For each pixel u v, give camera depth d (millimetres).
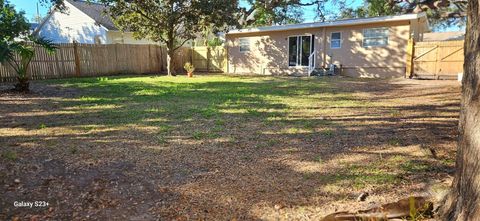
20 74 9312
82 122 5523
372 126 5207
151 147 4078
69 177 3084
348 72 16531
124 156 3717
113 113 6348
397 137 4500
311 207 2521
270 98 8531
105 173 3199
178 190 2844
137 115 6145
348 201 2600
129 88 10578
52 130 4945
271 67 19188
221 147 4098
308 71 17344
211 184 2967
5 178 3004
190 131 4902
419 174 3133
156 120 5703
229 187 2902
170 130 4961
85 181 3002
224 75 17688
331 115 6188
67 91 9727
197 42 28062
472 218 1771
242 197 2707
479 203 1729
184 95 9047
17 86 9297
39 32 22609
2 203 2539
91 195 2729
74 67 15141
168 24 15367
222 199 2674
